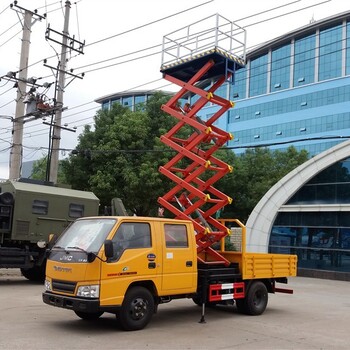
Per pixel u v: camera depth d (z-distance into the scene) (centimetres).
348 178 2266
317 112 6588
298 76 6969
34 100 2191
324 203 2331
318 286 1955
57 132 2227
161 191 2345
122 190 2416
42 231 1653
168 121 2517
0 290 1433
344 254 2241
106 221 904
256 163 3997
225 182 3559
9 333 830
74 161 2538
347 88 6325
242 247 1110
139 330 888
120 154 2425
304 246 2391
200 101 1128
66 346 750
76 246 884
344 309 1319
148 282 911
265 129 7194
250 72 7656
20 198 1608
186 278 970
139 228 912
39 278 1723
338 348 823
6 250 1562
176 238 971
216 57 1121
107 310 832
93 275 825
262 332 930
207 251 1150
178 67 1191
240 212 3753
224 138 1138
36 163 4662
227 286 1060
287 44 7188
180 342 809
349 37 6450
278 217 2506
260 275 1149
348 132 6216
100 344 770
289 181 2456
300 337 900
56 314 1030
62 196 1730
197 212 1142
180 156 1153
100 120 2628
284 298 1525
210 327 959
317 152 6475
